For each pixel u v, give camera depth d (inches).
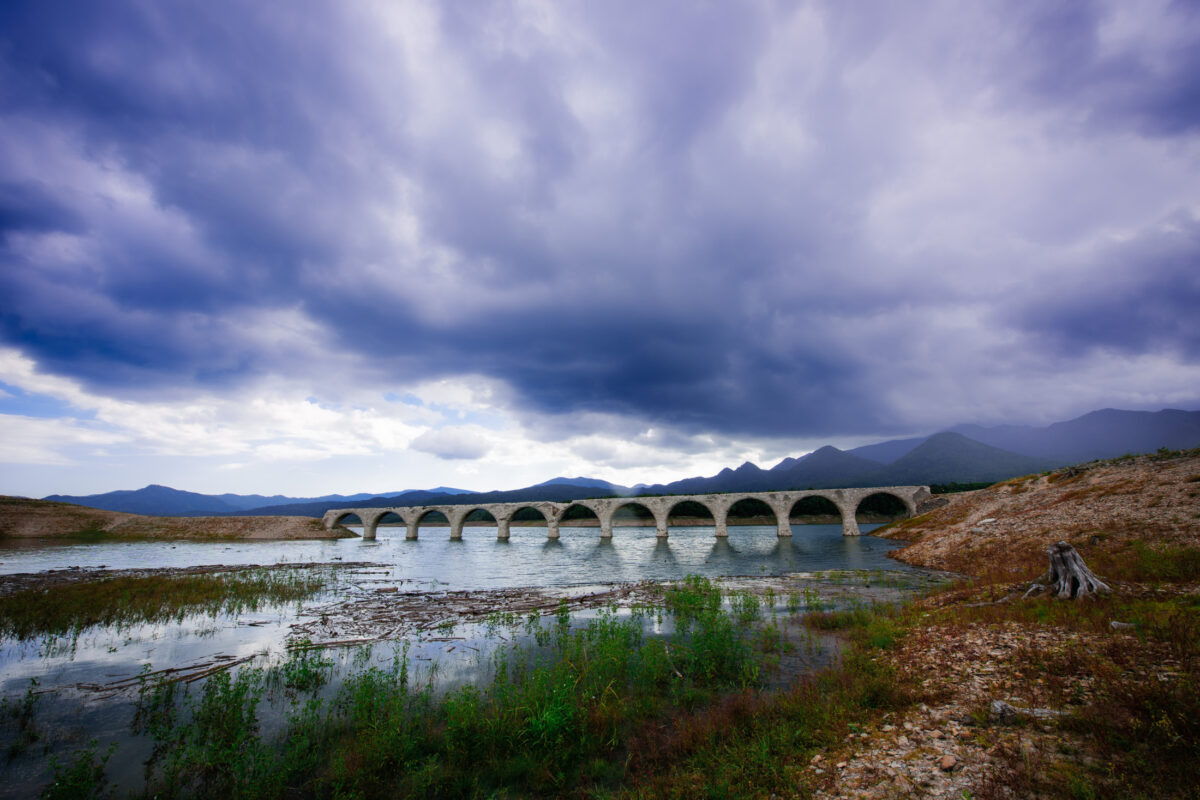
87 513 3678.6
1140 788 262.7
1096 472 1588.3
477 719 455.8
